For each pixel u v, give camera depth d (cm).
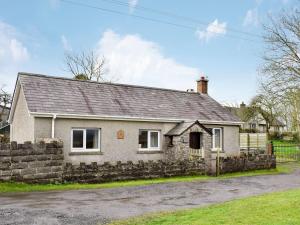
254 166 2139
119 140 1977
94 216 871
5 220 813
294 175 1931
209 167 1923
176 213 875
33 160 1395
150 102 2281
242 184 1534
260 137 3184
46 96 1853
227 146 2475
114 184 1490
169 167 1792
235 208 891
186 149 2088
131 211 938
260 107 5216
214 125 2411
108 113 1936
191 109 2422
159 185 1477
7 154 1331
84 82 2172
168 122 2183
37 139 1562
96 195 1203
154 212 919
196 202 1088
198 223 742
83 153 1836
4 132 3431
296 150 3388
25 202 1047
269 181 1648
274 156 2262
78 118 1828
